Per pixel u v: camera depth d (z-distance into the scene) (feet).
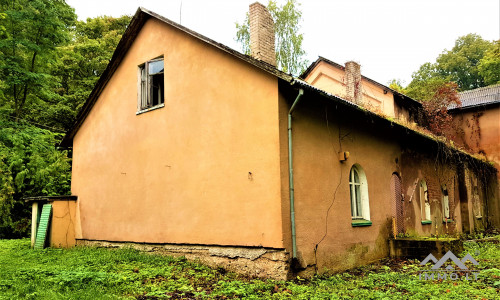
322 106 28.89
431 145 47.03
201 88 30.01
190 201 29.45
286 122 25.04
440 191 48.29
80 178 41.83
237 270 25.53
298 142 25.90
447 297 19.52
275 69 24.36
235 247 25.93
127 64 37.81
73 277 22.33
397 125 33.06
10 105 62.39
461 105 70.59
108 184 37.86
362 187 33.30
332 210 28.12
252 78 26.32
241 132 26.55
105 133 39.22
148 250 32.58
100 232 37.99
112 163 37.76
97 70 84.84
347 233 29.32
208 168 28.48
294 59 82.23
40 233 39.32
